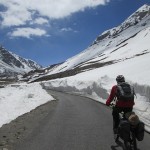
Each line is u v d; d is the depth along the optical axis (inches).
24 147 346.0
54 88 2128.4
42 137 395.9
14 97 858.1
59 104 854.5
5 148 340.8
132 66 1834.4
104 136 396.5
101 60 6013.8
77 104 847.1
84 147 341.7
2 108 633.0
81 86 1528.1
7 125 484.1
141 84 671.1
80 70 4699.8
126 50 6378.0
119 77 332.8
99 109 702.5
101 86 1090.1
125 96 316.5
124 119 314.0
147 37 7741.1
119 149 329.1
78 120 535.8
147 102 579.5
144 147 334.6
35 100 906.7
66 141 371.9
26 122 515.8
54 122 515.8
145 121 509.0
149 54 2620.6
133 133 293.0
